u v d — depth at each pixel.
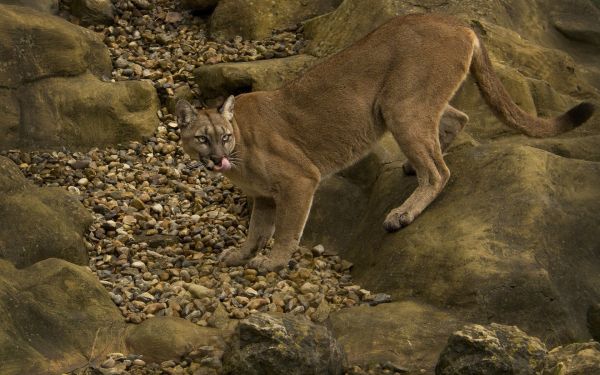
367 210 12.06
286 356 8.76
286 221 11.11
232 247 11.59
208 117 10.81
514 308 9.78
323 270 11.36
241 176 11.17
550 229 10.38
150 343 9.51
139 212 12.43
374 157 12.57
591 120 13.95
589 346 8.83
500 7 15.75
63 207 11.51
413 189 11.55
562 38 16.84
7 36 13.67
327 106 11.29
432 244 10.55
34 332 9.38
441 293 10.11
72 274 10.10
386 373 9.22
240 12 16.05
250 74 14.47
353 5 15.29
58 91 13.84
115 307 10.05
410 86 11.04
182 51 15.70
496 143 12.47
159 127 14.40
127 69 15.04
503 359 8.56
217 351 9.44
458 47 11.12
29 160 13.23
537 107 14.12
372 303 10.41
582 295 10.05
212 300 10.31
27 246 10.58
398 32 11.27
